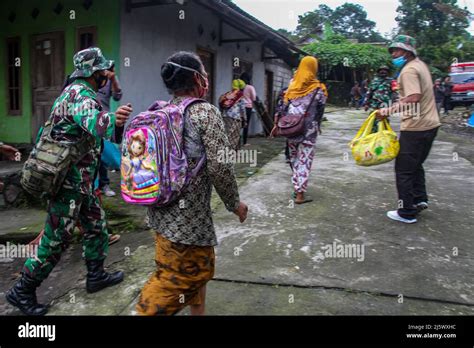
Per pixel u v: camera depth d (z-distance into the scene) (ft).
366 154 12.65
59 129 8.34
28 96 25.36
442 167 22.65
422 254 11.09
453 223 13.42
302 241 12.03
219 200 16.33
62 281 10.51
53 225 8.63
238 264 10.61
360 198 16.26
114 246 12.23
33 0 24.54
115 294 9.40
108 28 22.11
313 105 15.10
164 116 6.08
